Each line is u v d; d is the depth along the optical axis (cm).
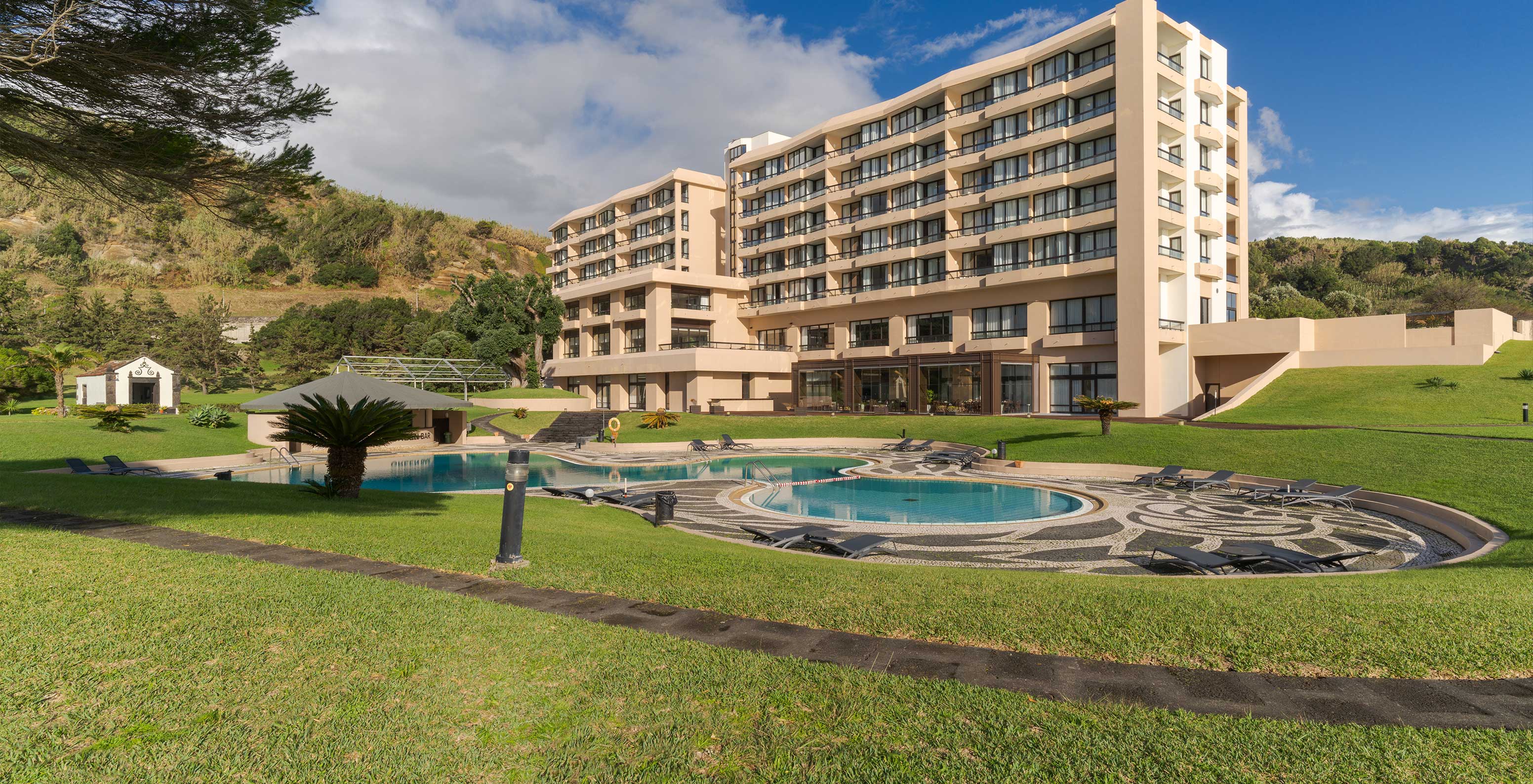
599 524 1532
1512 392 3169
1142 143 3903
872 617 664
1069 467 2742
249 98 977
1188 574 1252
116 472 2573
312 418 1512
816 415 4862
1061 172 4316
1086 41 4247
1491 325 3703
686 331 6206
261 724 419
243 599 645
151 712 428
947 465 3120
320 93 1021
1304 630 620
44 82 897
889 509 2059
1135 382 3934
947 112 4909
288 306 9506
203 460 2962
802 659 548
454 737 412
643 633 595
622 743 411
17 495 1271
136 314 7156
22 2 846
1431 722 449
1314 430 2741
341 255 11094
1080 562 1352
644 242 7112
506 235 14000
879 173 5478
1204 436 2844
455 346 6750
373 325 8250
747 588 773
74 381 5703
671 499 1714
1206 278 4397
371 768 376
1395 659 552
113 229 9562
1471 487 1781
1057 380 4459
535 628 600
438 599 675
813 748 407
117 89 925
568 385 7200
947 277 4928
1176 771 386
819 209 5912
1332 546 1470
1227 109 4816
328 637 559
